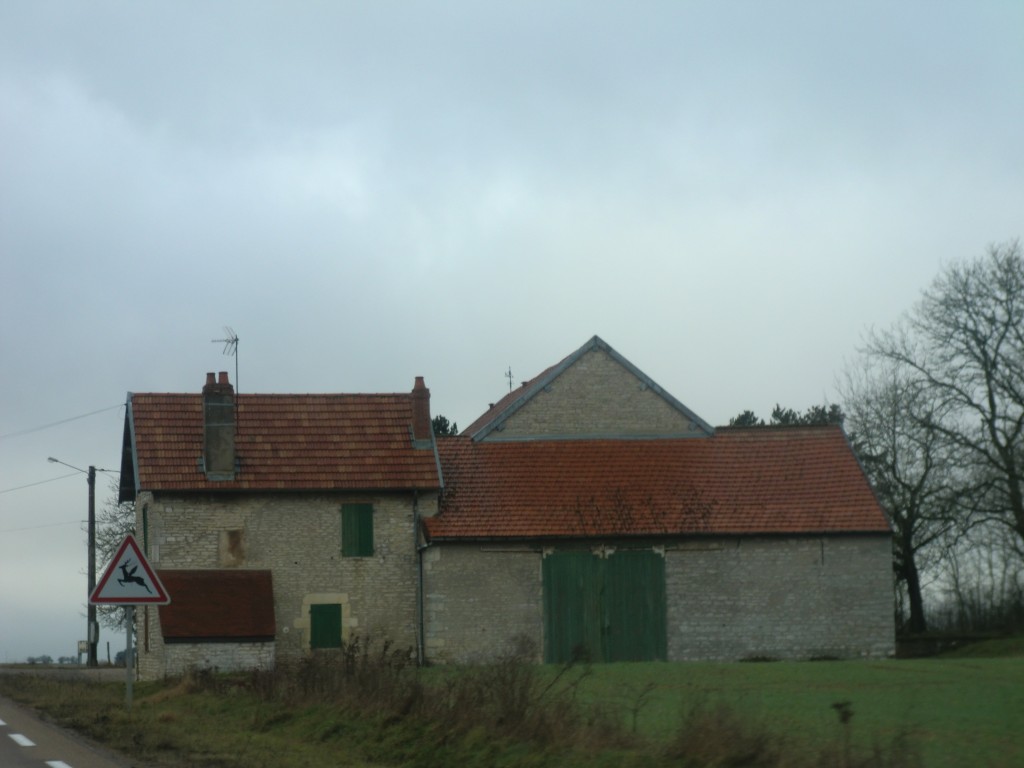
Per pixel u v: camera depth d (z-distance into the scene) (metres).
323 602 34.31
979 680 23.30
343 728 15.98
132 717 17.69
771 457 37.62
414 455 35.81
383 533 34.97
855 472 36.69
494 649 34.06
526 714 14.52
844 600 34.94
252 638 32.47
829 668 27.30
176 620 32.22
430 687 17.09
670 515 35.22
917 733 14.82
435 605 34.16
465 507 35.34
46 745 14.91
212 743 15.26
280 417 36.25
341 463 35.22
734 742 12.28
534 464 37.06
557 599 34.47
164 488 33.56
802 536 35.03
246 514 34.28
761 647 34.62
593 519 34.97
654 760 12.29
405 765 13.73
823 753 11.90
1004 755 13.11
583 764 12.47
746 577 34.91
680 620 34.62
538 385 38.47
